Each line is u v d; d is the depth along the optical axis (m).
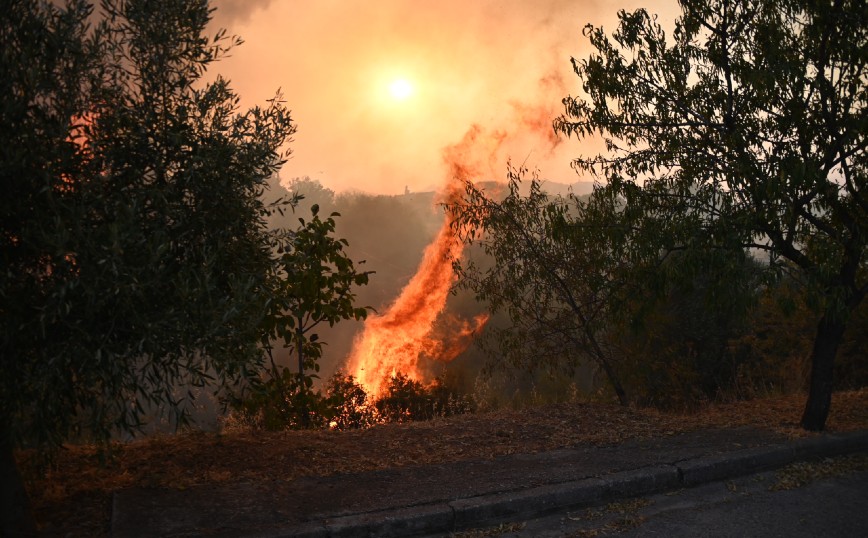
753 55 7.00
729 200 6.78
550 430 7.29
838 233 6.88
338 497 5.10
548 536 4.71
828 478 5.86
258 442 6.45
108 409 4.21
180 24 4.67
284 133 5.04
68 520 4.52
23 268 4.17
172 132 4.52
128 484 5.22
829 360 7.03
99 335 4.07
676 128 7.45
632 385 11.88
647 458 6.11
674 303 14.47
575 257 9.59
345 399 8.77
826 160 6.88
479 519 4.90
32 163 3.89
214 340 4.27
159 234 4.12
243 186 4.93
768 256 7.07
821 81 6.72
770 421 7.50
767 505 5.24
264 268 5.35
